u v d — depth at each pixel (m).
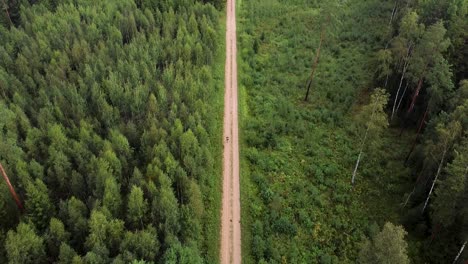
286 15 102.31
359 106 73.31
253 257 48.47
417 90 63.19
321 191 57.59
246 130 67.00
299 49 89.44
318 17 99.38
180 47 76.56
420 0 76.25
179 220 46.38
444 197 44.47
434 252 49.72
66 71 72.12
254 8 105.00
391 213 54.88
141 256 41.06
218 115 70.31
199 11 91.25
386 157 62.25
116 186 46.28
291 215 53.56
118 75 68.19
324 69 82.56
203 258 47.56
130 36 84.44
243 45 90.44
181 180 50.00
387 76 70.69
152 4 92.50
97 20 84.31
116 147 52.41
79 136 54.91
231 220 52.94
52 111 59.78
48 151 52.00
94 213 40.50
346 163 61.75
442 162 48.75
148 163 52.09
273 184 57.75
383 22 95.81
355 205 55.59
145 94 64.19
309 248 50.06
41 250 40.94
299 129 67.12
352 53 87.25
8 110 55.09
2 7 89.81
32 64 71.81
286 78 79.94
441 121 53.53
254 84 79.06
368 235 51.75
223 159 61.81
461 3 68.38
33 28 81.00
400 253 32.62
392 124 69.25
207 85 70.56
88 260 38.81
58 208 47.56
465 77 67.12
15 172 48.50
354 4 104.88
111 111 59.53
